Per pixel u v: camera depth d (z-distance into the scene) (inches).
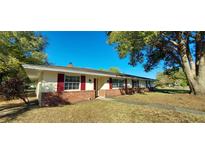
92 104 374.3
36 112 279.0
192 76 525.3
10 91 410.0
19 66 592.1
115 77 631.2
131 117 235.9
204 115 249.6
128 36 408.5
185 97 477.4
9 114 273.4
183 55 531.5
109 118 230.7
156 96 562.3
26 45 668.7
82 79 486.0
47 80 391.5
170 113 262.1
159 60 757.9
